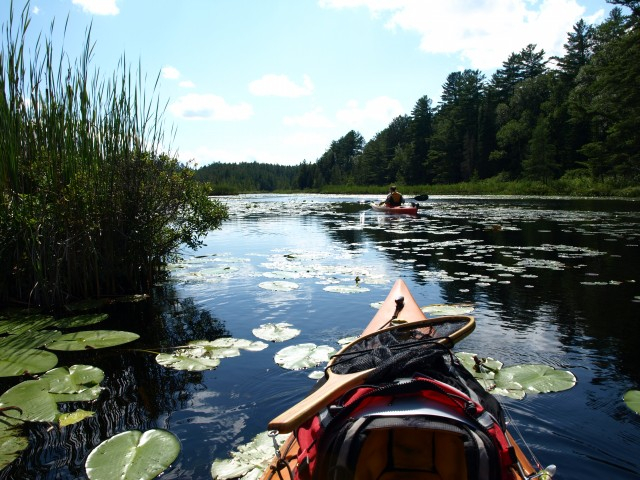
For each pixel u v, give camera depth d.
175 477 2.54
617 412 3.09
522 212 18.86
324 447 1.97
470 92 60.41
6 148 5.87
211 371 3.88
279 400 3.38
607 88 31.16
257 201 37.19
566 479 2.48
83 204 6.12
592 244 10.03
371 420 1.92
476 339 4.39
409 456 2.11
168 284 7.09
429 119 69.56
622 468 2.56
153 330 5.02
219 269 8.05
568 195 35.69
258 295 6.30
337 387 2.18
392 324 3.84
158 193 7.00
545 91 58.84
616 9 50.31
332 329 4.84
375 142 84.00
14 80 5.85
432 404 2.04
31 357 4.17
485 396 2.46
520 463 2.28
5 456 2.73
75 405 3.38
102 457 2.66
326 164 102.75
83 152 6.23
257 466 2.58
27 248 5.85
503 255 8.84
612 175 32.88
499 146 57.25
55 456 2.75
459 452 1.99
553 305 5.48
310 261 8.64
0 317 5.47
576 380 3.52
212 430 3.01
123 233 6.51
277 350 4.30
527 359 3.93
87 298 6.32
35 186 6.32
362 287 6.49
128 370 3.97
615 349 4.12
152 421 3.13
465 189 45.31
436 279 6.88
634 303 5.50
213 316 5.44
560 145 47.78
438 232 12.62
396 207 19.03
